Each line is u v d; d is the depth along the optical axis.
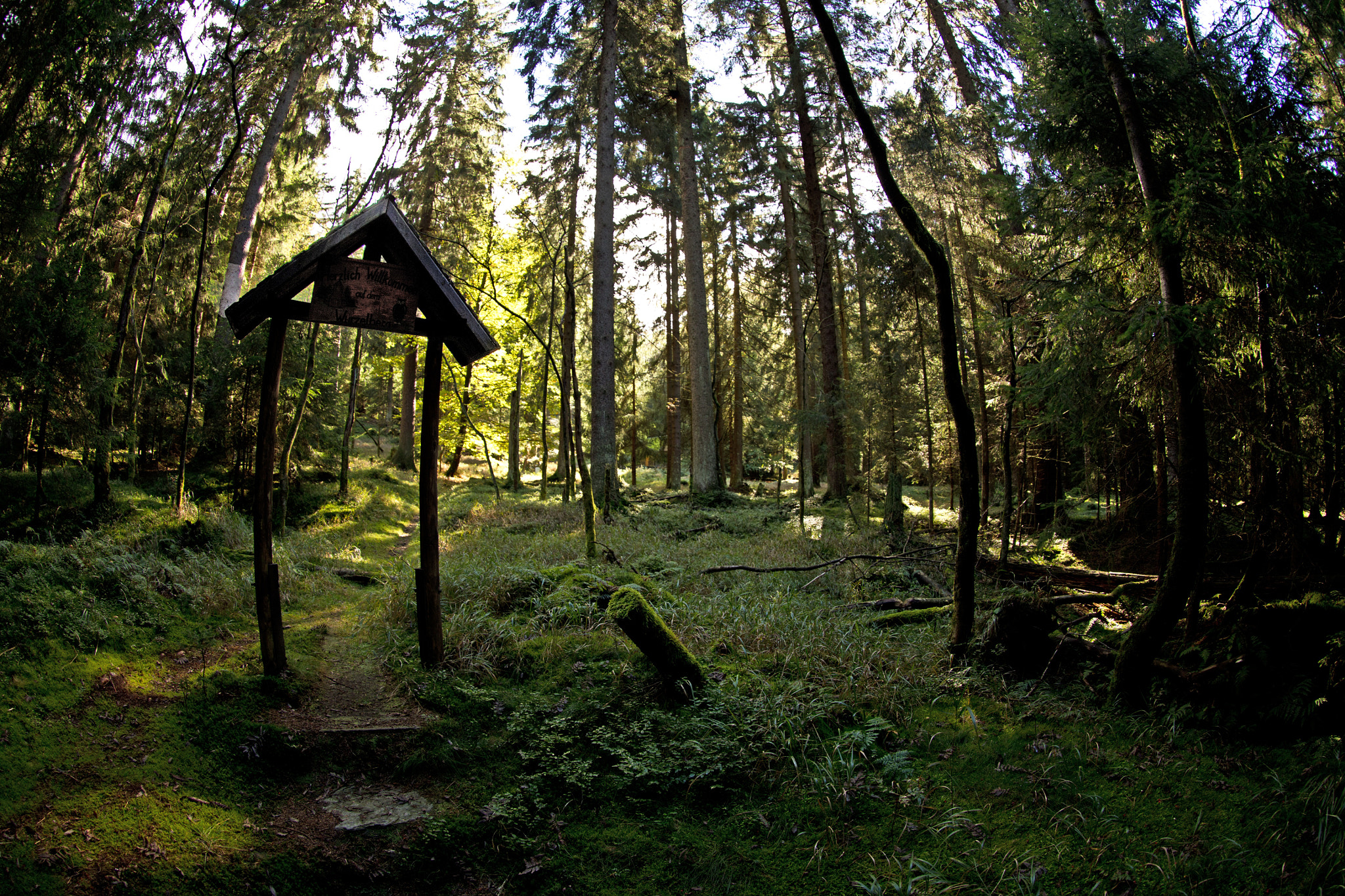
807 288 21.98
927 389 13.76
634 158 20.56
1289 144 4.41
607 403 16.14
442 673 5.16
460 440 24.22
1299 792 3.52
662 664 4.96
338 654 5.61
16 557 5.66
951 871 3.43
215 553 7.77
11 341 7.82
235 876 3.28
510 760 4.39
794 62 15.58
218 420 12.05
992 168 11.48
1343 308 4.73
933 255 5.34
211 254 12.97
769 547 10.21
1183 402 4.29
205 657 5.11
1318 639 4.25
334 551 10.25
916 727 4.65
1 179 7.50
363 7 14.65
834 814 3.93
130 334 11.61
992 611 5.75
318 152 18.38
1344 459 5.15
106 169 10.59
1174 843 3.40
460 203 18.02
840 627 6.11
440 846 3.69
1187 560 4.26
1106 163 5.73
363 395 33.53
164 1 8.45
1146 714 4.51
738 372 26.00
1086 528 11.03
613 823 3.99
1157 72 5.10
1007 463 8.05
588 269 21.95
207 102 10.45
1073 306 5.35
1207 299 4.82
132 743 3.96
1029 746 4.32
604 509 14.17
